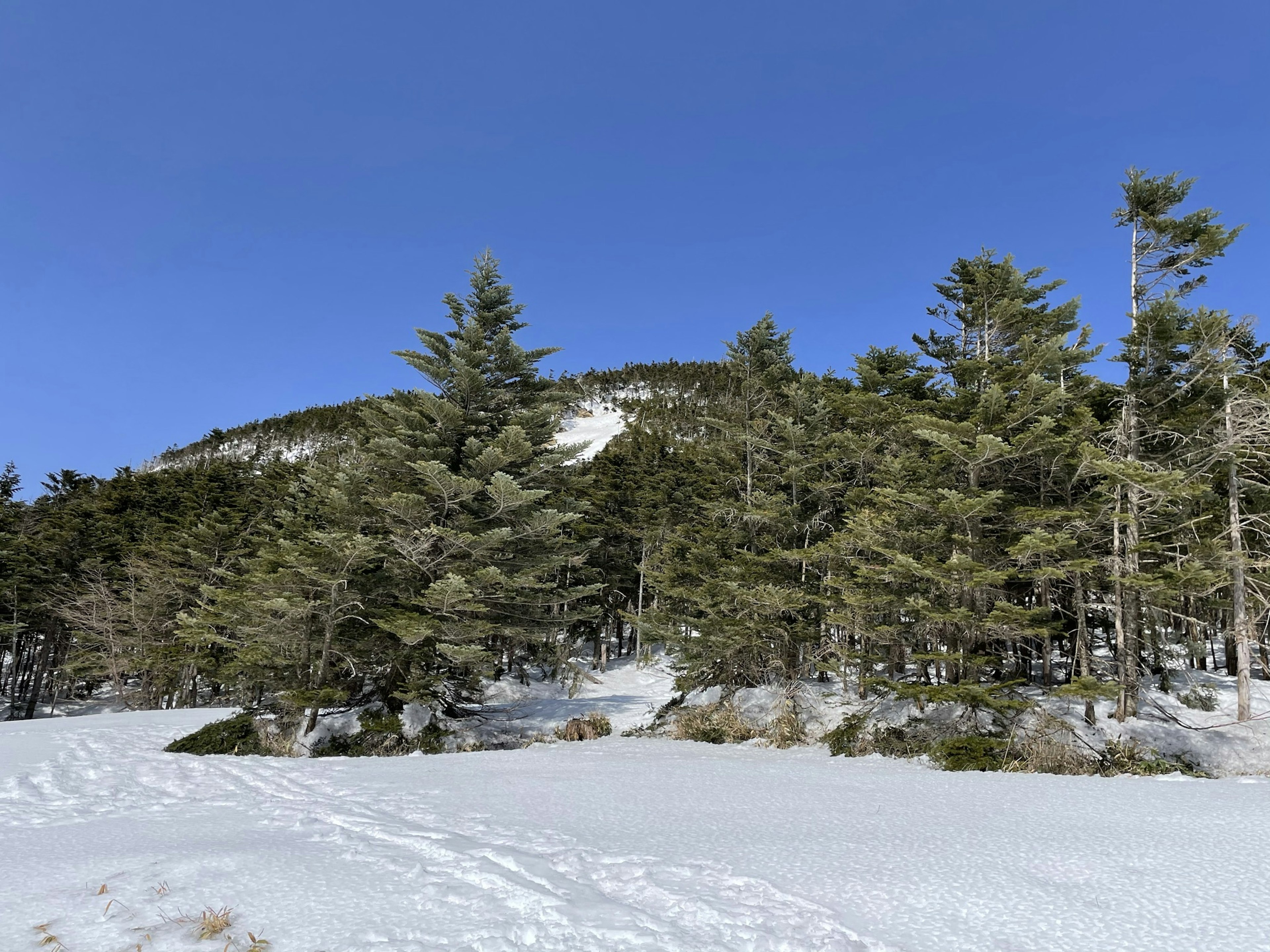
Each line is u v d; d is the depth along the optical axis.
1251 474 16.34
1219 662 27.06
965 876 4.93
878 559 18.33
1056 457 14.68
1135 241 16.45
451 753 16.67
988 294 18.38
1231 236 14.96
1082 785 9.34
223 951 3.79
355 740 16.91
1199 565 13.02
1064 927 3.99
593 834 6.38
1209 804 7.62
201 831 7.01
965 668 14.76
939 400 16.27
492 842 6.07
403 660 18.41
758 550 21.03
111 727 16.94
